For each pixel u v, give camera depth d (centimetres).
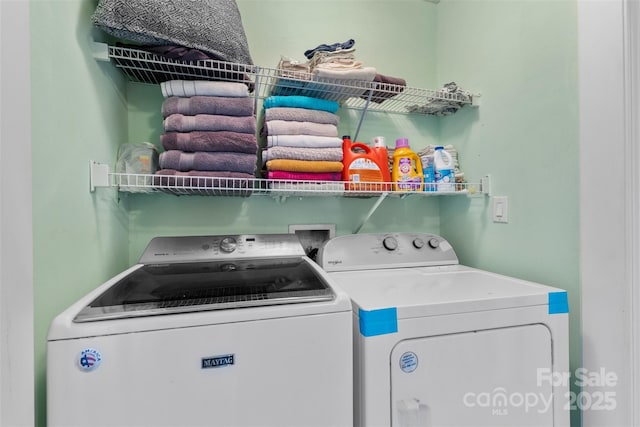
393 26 176
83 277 88
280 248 126
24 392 55
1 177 51
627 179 92
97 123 100
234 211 149
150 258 114
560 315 97
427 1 182
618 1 93
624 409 92
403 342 83
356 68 131
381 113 174
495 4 139
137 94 137
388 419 82
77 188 85
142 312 68
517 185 128
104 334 63
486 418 90
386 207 173
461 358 88
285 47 157
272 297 78
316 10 163
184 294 79
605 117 96
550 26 114
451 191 147
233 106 117
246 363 71
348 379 78
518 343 93
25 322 56
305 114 132
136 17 98
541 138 118
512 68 131
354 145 148
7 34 53
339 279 120
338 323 78
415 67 180
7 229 52
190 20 108
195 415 67
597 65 98
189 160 113
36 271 65
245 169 118
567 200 108
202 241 123
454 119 169
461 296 94
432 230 181
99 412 62
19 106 55
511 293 96
